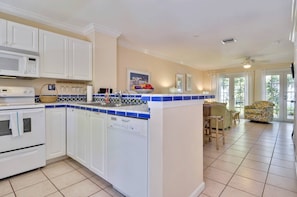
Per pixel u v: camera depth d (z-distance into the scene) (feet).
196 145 5.62
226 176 6.80
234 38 12.19
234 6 7.81
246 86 22.68
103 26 10.03
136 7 7.87
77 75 9.48
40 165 7.35
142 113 4.49
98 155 6.15
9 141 6.48
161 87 17.52
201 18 9.00
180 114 4.83
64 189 5.82
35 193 5.58
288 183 6.24
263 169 7.41
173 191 4.58
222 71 24.79
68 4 7.59
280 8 7.95
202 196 5.51
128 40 12.64
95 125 6.29
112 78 10.92
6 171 6.40
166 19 9.14
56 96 9.07
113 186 5.63
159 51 15.83
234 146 10.66
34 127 7.18
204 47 14.46
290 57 18.15
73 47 9.34
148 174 4.39
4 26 7.11
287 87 20.04
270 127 16.67
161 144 4.17
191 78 23.20
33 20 8.61
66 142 8.29
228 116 15.93
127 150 4.94
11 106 6.51
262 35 11.55
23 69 7.57
